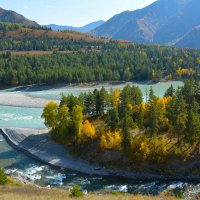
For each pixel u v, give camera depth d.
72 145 97.50
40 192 52.00
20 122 135.25
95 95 116.38
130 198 42.12
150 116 90.69
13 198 40.81
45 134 110.25
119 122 98.81
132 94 123.00
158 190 73.94
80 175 84.12
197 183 77.44
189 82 123.50
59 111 102.50
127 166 84.38
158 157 83.31
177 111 92.25
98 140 93.44
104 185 77.44
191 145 86.44
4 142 110.69
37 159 95.00
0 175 65.50
